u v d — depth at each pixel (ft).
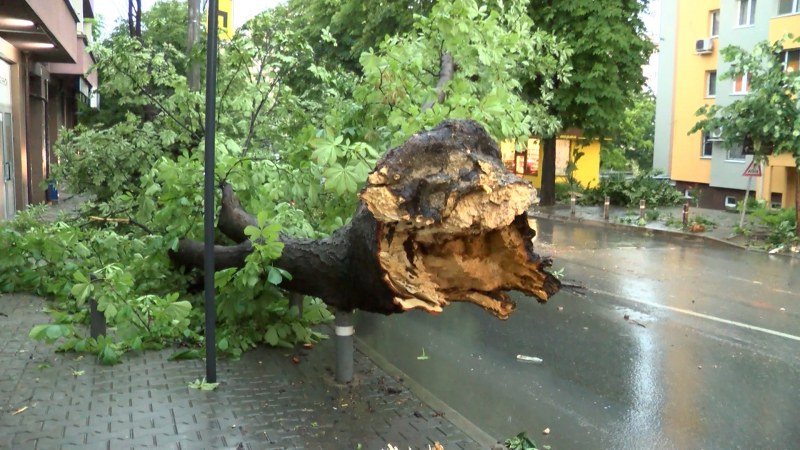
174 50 28.96
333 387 17.89
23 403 15.61
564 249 51.47
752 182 81.15
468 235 12.89
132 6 46.98
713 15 92.12
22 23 41.78
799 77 51.88
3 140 47.06
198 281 23.47
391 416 16.15
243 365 19.27
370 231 13.43
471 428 15.72
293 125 27.02
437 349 24.20
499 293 13.88
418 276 13.10
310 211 22.61
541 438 16.75
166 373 18.12
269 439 14.43
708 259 47.47
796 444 16.97
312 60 27.27
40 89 62.03
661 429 17.62
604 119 74.69
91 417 14.99
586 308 31.24
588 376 21.62
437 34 23.81
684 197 87.10
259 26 25.76
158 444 13.80
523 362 22.91
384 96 21.71
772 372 22.52
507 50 26.17
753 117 54.65
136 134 31.40
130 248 24.45
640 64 76.64
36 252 24.79
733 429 17.79
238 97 25.59
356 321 27.84
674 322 28.96
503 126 20.76
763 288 37.04
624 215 73.87
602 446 16.44
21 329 21.39
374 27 74.90
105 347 18.57
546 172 86.53
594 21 70.95
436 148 12.15
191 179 20.36
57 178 32.86
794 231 54.75
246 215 19.80
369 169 17.56
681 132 96.94
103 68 27.14
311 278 16.55
